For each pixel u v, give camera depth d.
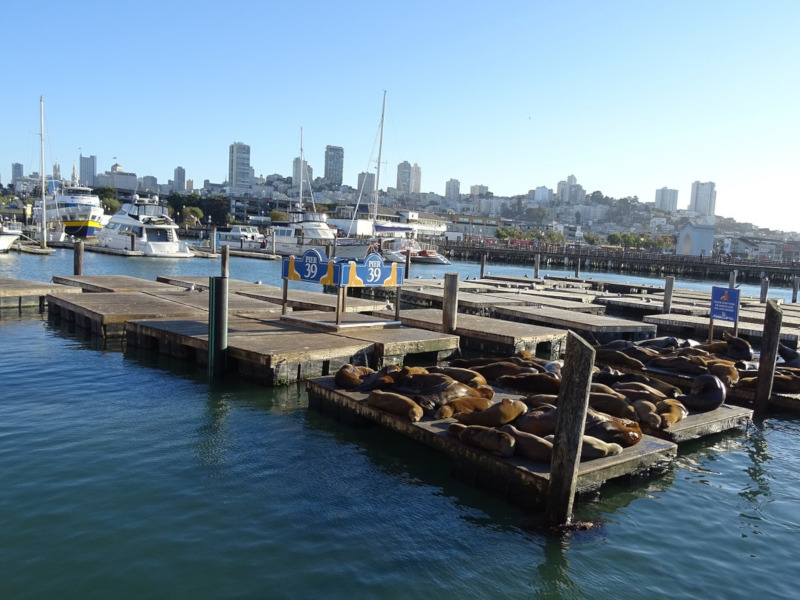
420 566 6.24
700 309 26.30
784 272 65.50
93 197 68.00
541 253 75.69
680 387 12.85
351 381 10.67
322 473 8.37
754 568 6.52
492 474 7.89
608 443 8.18
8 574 5.73
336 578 5.94
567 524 7.07
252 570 6.00
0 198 124.19
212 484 7.82
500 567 6.30
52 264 42.88
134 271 42.41
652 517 7.55
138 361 13.92
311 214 65.44
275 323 16.33
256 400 11.43
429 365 15.09
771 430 10.98
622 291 40.31
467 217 150.62
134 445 8.95
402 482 8.21
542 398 9.43
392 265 16.72
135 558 6.09
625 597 5.91
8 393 11.14
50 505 7.04
